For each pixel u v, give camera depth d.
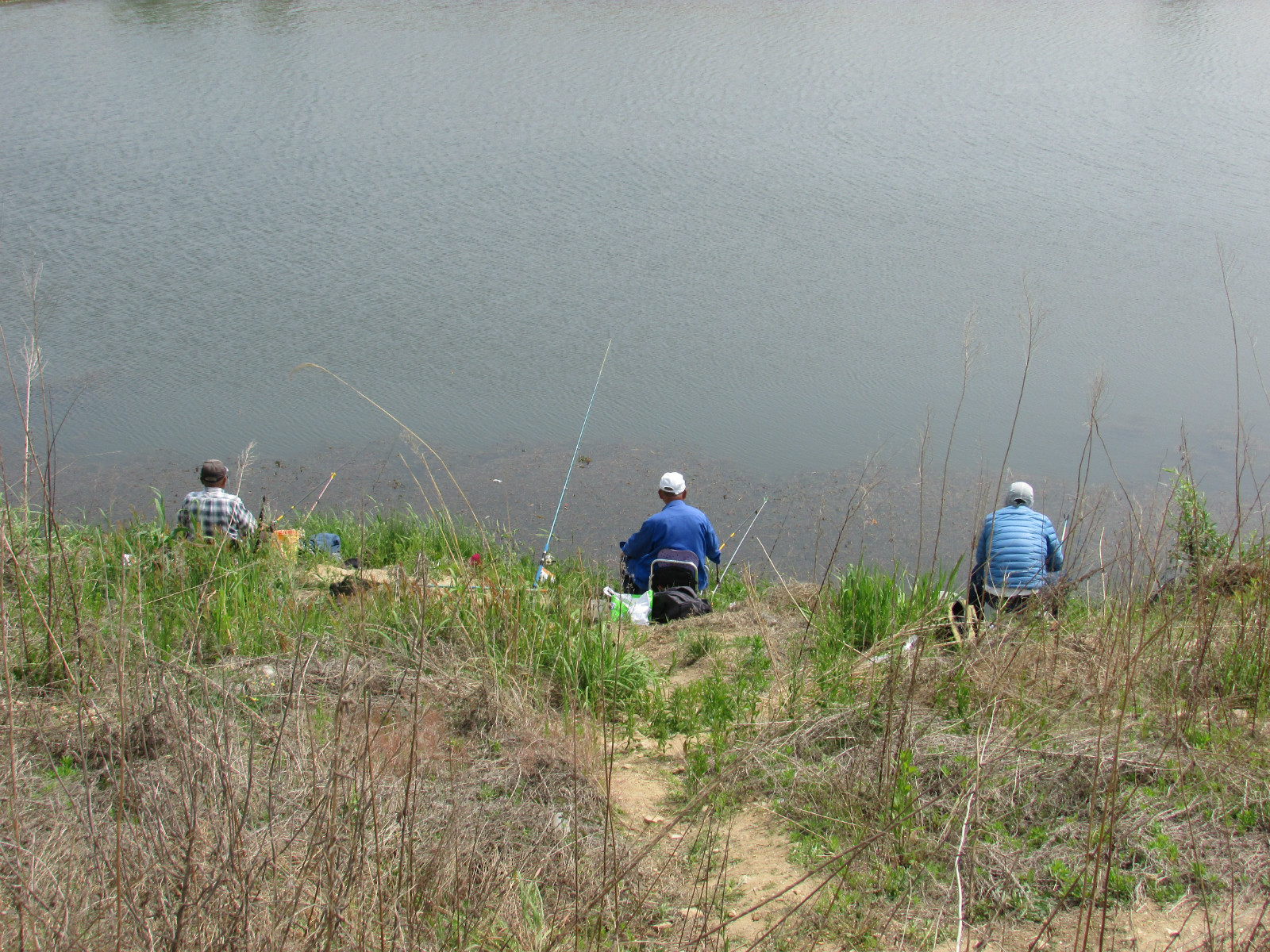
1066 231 19.14
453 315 16.11
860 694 4.48
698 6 47.09
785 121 27.84
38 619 4.35
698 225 20.05
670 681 5.26
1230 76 32.00
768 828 3.68
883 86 31.91
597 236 19.47
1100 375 5.75
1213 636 4.54
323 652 4.89
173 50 37.66
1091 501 8.14
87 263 17.98
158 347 14.93
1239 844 3.33
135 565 4.91
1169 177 22.23
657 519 7.65
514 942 2.90
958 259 17.92
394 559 8.38
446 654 4.91
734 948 3.02
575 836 3.13
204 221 20.38
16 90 31.78
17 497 5.80
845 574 6.91
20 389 13.52
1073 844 3.39
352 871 2.88
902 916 3.13
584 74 34.16
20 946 2.40
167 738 3.50
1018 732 3.99
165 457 12.16
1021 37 39.25
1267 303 15.70
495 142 26.09
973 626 4.80
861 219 20.17
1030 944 2.92
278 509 10.93
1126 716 4.11
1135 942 2.95
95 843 2.76
